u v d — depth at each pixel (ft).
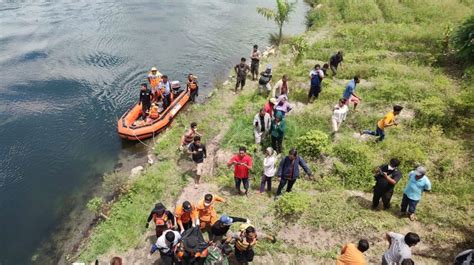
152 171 40.73
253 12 98.73
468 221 30.37
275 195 34.99
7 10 92.07
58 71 64.90
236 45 78.33
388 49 67.41
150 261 29.89
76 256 32.22
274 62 69.10
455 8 84.69
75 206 38.37
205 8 100.22
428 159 37.73
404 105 46.88
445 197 33.04
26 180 42.06
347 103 44.01
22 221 36.88
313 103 49.73
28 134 49.21
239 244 25.14
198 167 37.04
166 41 78.64
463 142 39.65
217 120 50.19
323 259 28.37
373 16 85.35
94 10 94.79
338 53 56.49
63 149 46.75
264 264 28.25
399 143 39.58
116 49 73.97
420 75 54.08
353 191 34.88
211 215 28.89
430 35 69.15
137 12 94.73
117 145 47.52
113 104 56.03
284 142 41.37
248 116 47.91
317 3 104.99
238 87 59.67
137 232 32.58
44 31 80.89
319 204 32.60
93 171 43.27
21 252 33.63
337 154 38.99
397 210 31.99
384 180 29.71
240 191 35.73
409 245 22.89
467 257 23.38
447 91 48.39
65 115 53.21
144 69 66.74
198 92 60.54
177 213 28.30
